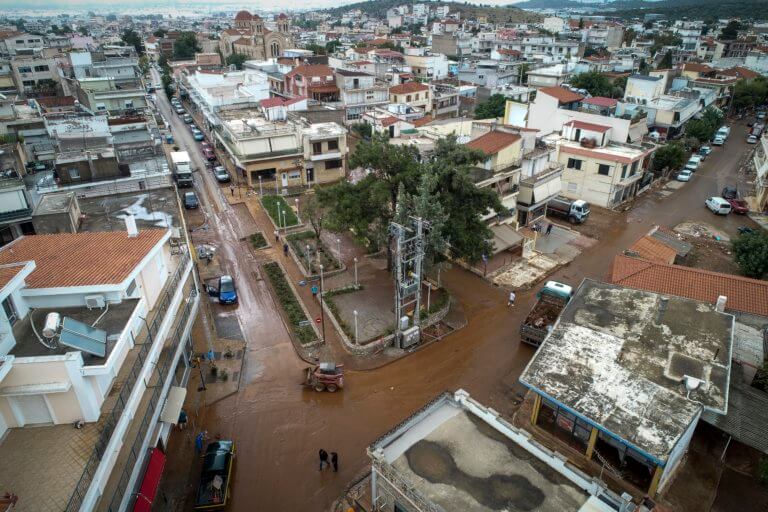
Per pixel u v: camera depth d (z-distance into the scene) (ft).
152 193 133.69
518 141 150.92
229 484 74.33
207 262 139.95
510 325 114.73
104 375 61.05
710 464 78.18
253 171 193.77
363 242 123.54
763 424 73.26
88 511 49.78
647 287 106.83
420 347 106.42
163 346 78.02
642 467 72.23
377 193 114.83
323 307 118.01
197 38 588.09
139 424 65.16
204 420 87.04
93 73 300.40
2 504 47.96
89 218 116.78
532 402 90.33
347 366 100.48
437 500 56.80
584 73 310.86
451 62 429.38
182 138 269.44
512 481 59.26
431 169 117.29
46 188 137.59
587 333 87.56
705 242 159.33
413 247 104.68
